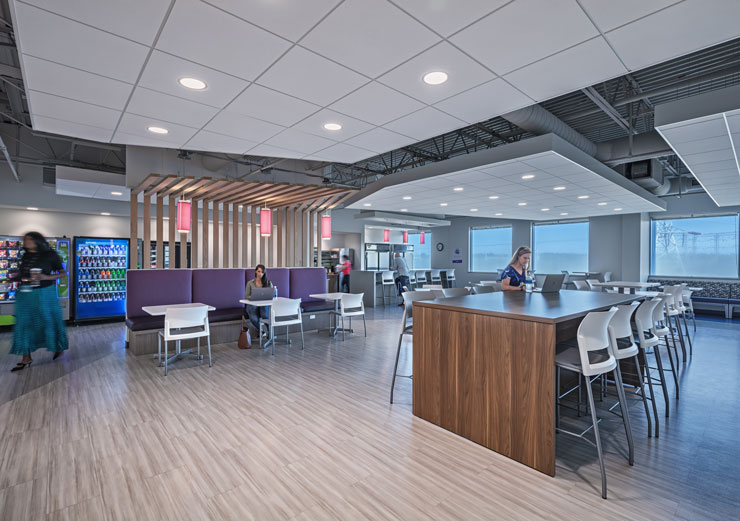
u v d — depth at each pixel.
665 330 3.61
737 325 7.98
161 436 2.76
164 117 3.59
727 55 4.38
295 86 2.98
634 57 2.58
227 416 3.13
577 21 2.18
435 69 2.73
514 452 2.44
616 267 11.02
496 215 10.82
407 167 9.77
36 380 4.09
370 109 3.43
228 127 3.86
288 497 2.05
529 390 2.37
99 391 3.74
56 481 2.19
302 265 7.89
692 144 4.29
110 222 8.57
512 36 2.33
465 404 2.75
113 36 2.30
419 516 1.90
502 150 4.84
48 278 4.72
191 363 4.79
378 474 2.28
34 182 7.38
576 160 4.90
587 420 3.12
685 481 2.21
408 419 3.09
